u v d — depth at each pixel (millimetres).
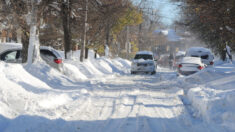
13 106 23656
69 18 68438
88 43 99375
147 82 53906
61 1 60531
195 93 31062
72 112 25000
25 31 49094
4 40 79562
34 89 31516
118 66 104750
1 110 20766
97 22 88938
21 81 31578
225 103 22562
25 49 49406
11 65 33469
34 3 46375
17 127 18641
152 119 22859
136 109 26781
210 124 20875
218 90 32125
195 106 27984
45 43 102938
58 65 50938
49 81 42031
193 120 23031
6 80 28984
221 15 47438
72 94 33906
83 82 48438
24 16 48062
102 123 21438
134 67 76312
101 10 74375
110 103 30031
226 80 38844
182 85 47500
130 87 44750
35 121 20234
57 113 23969
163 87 45625
